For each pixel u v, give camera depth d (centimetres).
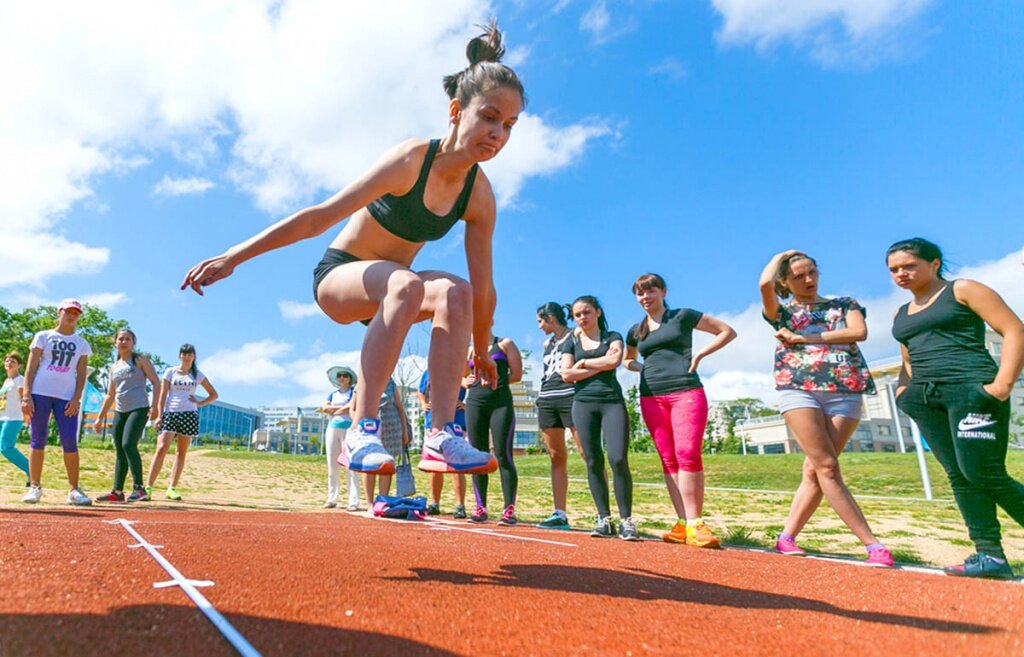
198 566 173
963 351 296
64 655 90
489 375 275
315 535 314
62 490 736
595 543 361
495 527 473
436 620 127
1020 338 277
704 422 407
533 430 7544
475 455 204
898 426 1114
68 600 120
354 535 321
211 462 2089
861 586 216
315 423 10844
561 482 510
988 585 229
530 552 278
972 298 294
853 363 343
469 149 220
